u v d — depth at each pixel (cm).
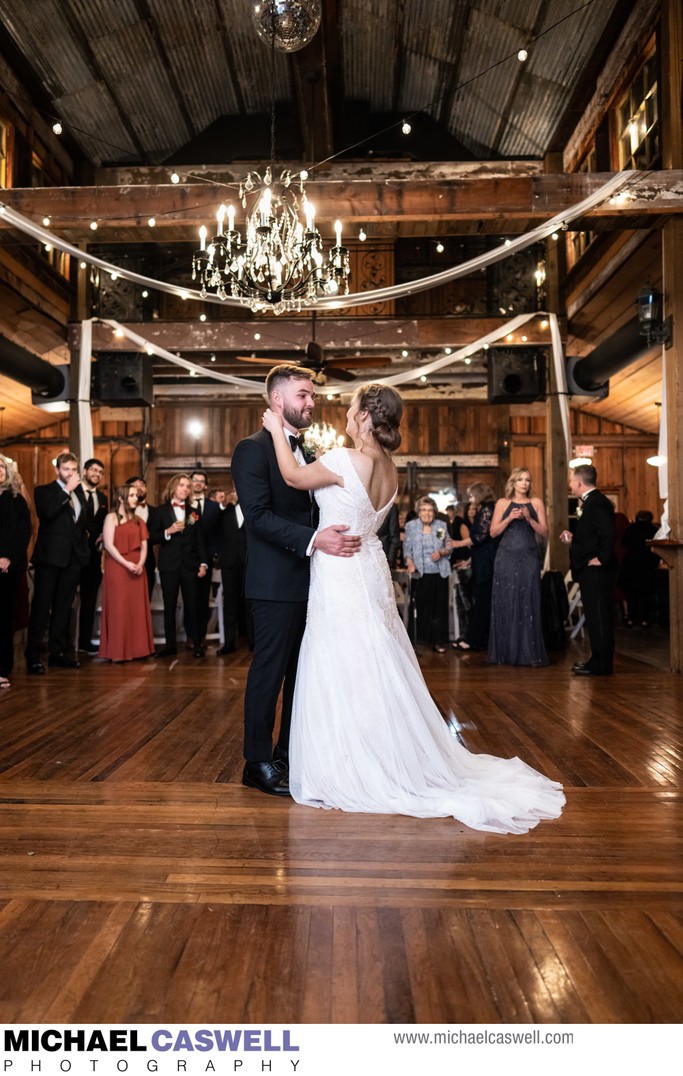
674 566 561
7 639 509
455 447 1420
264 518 269
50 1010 143
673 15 591
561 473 895
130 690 489
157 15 809
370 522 271
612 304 843
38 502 582
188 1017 141
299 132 1010
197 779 295
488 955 163
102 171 998
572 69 786
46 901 189
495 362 923
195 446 1426
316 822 246
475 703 444
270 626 279
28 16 745
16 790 282
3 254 784
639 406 1289
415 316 949
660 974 156
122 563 615
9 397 1243
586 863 213
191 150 1027
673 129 588
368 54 938
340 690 263
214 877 204
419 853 220
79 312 974
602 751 335
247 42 898
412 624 724
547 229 584
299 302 556
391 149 1025
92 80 852
